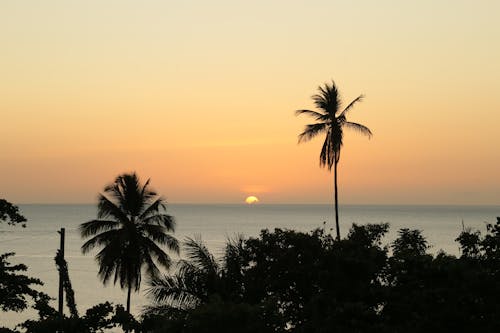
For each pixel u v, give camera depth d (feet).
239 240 117.39
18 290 124.16
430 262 95.25
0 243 650.02
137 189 176.86
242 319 75.51
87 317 86.99
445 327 88.43
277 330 80.18
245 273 110.83
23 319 235.40
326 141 192.54
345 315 89.66
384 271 106.52
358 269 103.71
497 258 103.24
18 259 490.08
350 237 118.11
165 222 176.96
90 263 456.86
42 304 96.27
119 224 179.52
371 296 100.07
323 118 191.93
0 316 240.32
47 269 423.64
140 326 88.48
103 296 301.02
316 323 95.71
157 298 110.01
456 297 89.45
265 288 107.04
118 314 88.53
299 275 106.11
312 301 99.19
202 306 78.13
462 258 108.78
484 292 91.71
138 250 173.68
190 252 114.11
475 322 88.22
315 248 108.37
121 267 174.40
